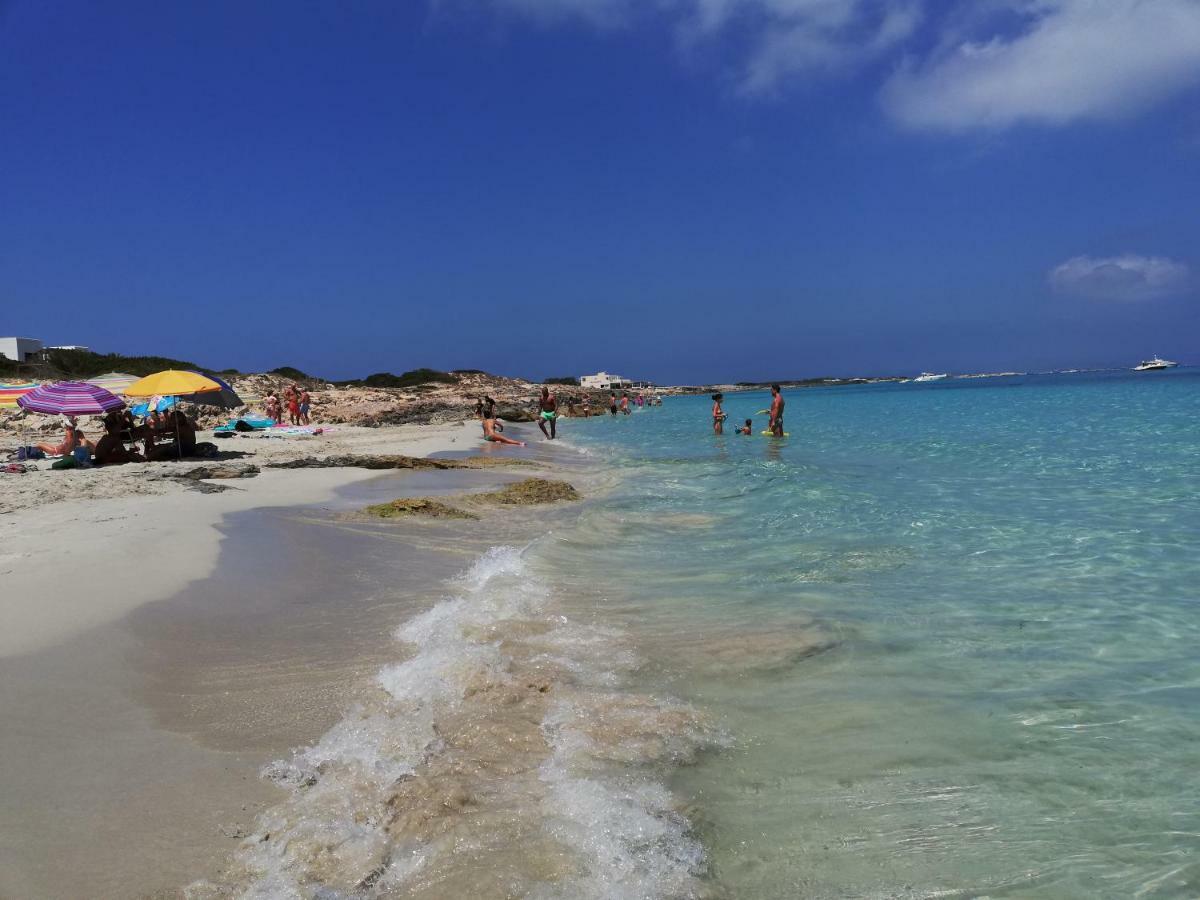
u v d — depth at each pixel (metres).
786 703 4.37
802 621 5.77
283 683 4.52
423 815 3.09
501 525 10.05
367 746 3.71
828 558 7.91
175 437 17.56
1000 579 6.98
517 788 3.36
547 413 29.92
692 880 2.78
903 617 5.89
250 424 28.08
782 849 2.99
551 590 6.73
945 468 15.40
